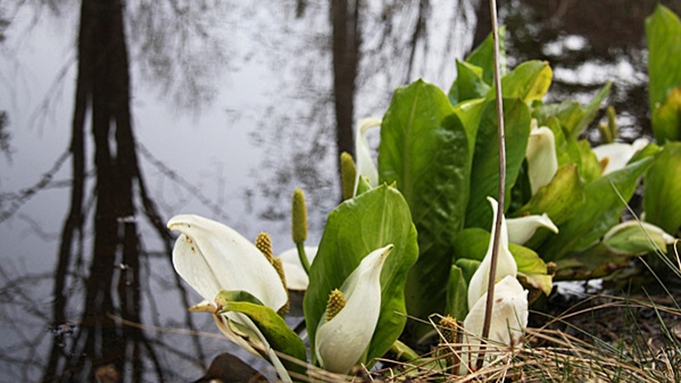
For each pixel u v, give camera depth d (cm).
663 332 130
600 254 150
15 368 133
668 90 179
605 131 177
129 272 150
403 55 259
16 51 233
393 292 129
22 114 195
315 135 196
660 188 159
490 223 143
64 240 157
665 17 178
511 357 122
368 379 124
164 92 213
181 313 143
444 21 297
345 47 263
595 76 253
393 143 140
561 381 120
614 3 324
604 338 144
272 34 265
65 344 137
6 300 143
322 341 124
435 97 138
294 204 139
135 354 135
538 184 149
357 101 220
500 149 120
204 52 244
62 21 257
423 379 123
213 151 184
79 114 197
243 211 168
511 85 152
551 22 304
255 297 124
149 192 170
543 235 147
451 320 123
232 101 212
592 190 149
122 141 185
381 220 125
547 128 146
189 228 123
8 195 167
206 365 134
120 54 236
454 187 139
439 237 140
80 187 171
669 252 159
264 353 126
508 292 125
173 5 279
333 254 127
